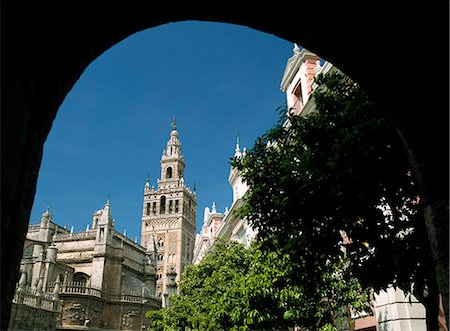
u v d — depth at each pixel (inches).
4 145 117.1
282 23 190.9
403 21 176.9
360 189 392.8
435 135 175.0
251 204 478.9
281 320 620.7
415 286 379.6
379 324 622.2
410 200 406.3
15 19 124.0
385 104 194.9
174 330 1040.8
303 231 419.8
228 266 899.4
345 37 188.5
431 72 176.6
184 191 4945.9
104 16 172.1
